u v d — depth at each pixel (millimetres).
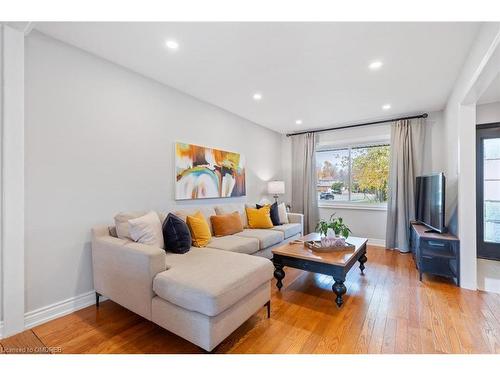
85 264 2203
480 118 3572
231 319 1578
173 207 3047
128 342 1678
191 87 3037
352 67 2516
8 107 1698
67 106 2090
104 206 2350
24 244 1821
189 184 3207
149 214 2328
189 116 3281
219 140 3805
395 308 2162
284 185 5195
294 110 3926
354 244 2844
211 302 1400
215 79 2807
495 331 1805
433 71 2594
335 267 2205
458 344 1657
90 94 2246
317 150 5352
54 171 2010
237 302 1647
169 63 2443
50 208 1988
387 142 4574
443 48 2156
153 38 2031
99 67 2312
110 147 2402
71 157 2115
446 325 1887
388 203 4270
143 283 1730
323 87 3027
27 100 1865
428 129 4039
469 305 2205
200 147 3385
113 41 2070
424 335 1761
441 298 2350
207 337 1436
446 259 2854
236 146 4191
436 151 3961
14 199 1724
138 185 2652
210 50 2211
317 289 2592
